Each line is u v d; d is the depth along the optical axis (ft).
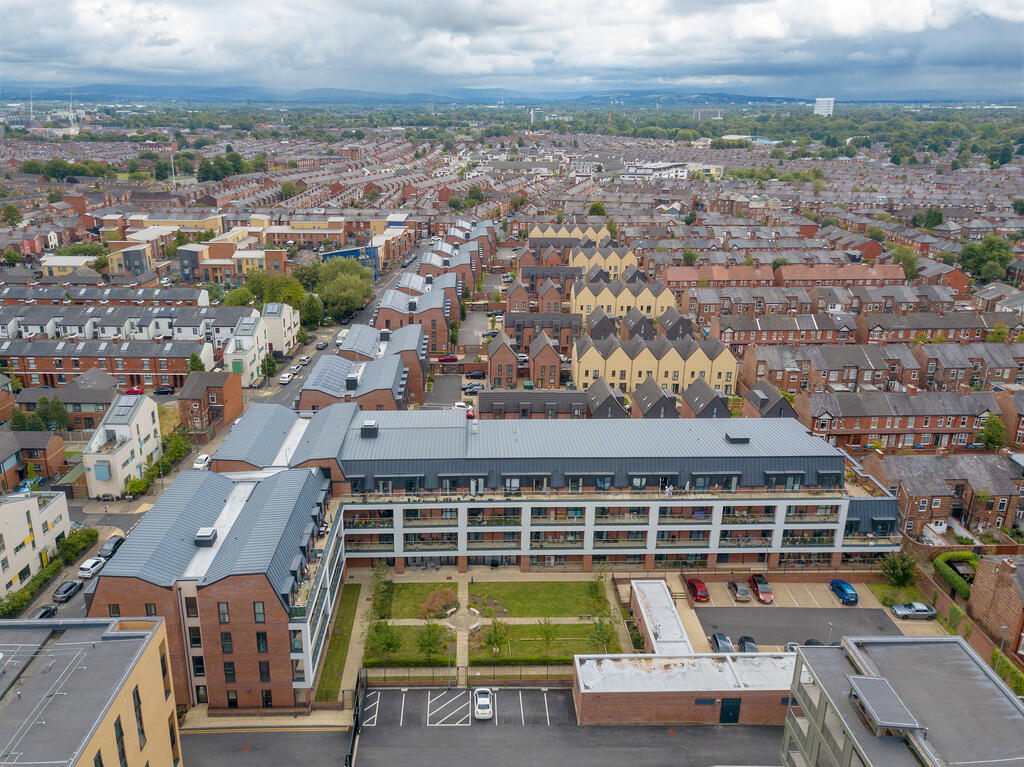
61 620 180.55
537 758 215.10
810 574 303.89
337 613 277.23
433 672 249.34
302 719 230.07
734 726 228.84
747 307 652.89
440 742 220.84
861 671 172.45
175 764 193.77
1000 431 409.69
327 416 334.03
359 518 293.43
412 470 297.12
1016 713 159.74
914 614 281.95
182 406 419.95
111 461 350.02
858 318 591.78
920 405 418.72
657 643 249.34
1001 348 510.58
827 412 413.80
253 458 300.61
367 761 213.46
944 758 147.84
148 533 240.32
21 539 283.18
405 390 435.12
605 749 218.79
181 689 230.07
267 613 222.89
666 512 300.61
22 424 390.63
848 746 156.66
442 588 292.40
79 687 159.33
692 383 433.89
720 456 304.30
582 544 301.43
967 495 335.67
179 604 225.15
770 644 265.95
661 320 584.40
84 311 543.39
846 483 333.83
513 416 412.36
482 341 581.94
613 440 318.24
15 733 146.20
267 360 513.86
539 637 265.75
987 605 269.44
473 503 291.38
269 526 243.60
